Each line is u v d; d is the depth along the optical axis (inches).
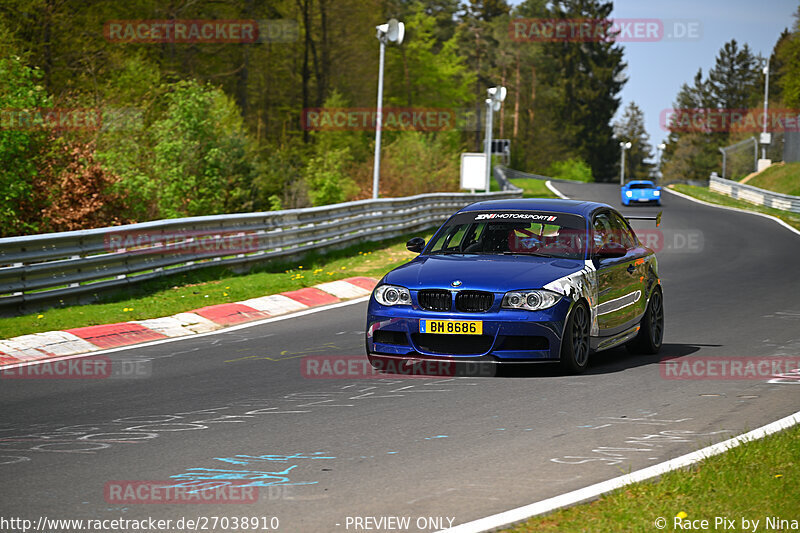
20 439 446.6
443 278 571.8
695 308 944.3
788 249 1646.2
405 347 572.4
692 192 3887.8
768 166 4392.2
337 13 4630.9
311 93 4835.1
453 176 3841.0
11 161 1524.4
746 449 394.0
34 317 822.5
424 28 6102.4
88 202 1541.6
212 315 877.8
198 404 524.1
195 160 2108.8
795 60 5600.4
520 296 558.9
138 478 377.7
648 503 327.6
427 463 396.2
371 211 1558.8
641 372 605.9
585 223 637.9
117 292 965.8
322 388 564.1
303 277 1109.1
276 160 3161.9
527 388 552.7
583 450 415.8
